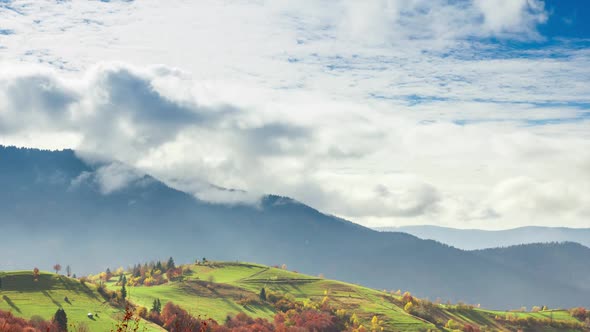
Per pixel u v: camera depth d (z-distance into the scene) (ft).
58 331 552.82
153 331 603.26
